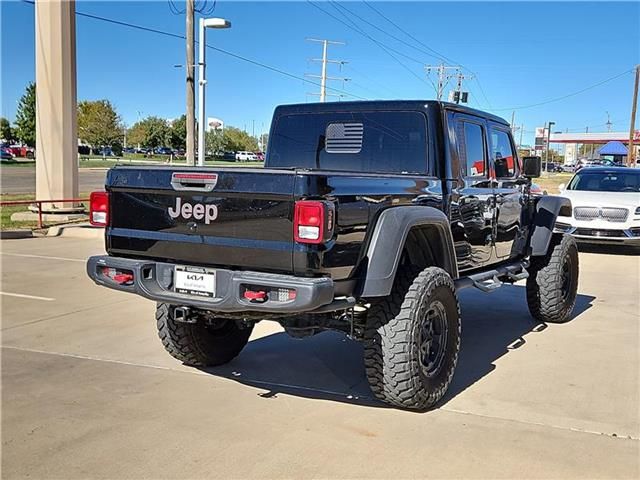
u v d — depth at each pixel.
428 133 5.13
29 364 5.40
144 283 4.26
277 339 6.34
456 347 4.70
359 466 3.63
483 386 5.01
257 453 3.78
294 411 4.45
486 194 5.77
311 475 3.52
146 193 4.30
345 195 3.92
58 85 17.31
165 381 5.04
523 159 6.58
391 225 4.16
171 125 87.69
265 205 3.82
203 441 3.94
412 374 4.24
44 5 17.22
